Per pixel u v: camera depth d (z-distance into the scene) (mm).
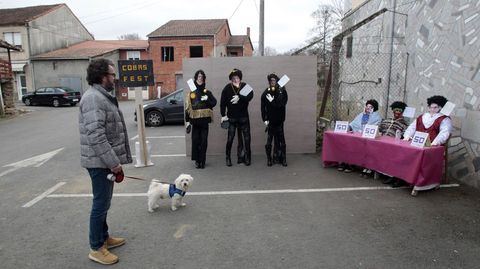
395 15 8703
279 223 4609
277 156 7367
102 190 3619
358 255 3809
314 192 5695
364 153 6285
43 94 26156
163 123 13828
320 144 8672
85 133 3467
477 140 5512
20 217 4961
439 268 3549
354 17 12938
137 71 7254
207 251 3953
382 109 9562
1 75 20109
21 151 9617
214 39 35594
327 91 10016
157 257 3850
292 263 3682
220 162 7633
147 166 7477
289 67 7945
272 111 6941
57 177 6895
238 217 4820
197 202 5379
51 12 35281
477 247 3924
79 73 33000
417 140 5418
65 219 4871
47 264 3754
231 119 7152
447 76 6324
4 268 3686
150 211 5031
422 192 5539
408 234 4238
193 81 7020
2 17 33688
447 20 6359
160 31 36656
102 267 3682
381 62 9664
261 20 16953
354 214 4824
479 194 5387
